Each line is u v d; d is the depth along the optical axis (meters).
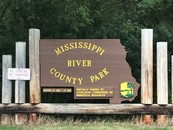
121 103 10.26
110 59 10.02
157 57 9.97
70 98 11.92
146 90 9.92
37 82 10.05
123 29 12.39
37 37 10.09
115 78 9.99
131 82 9.97
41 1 11.24
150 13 12.86
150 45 9.91
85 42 10.07
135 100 11.54
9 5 11.66
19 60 10.12
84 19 11.73
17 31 11.92
